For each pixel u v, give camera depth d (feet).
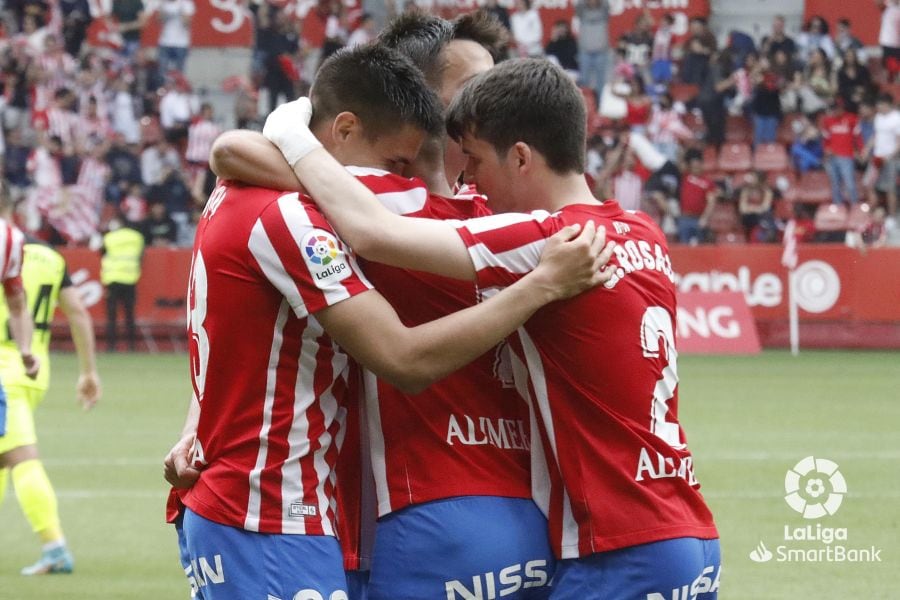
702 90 193.26
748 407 114.11
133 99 192.54
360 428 28.55
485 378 28.14
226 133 27.73
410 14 33.32
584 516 26.71
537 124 27.40
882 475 80.48
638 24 196.85
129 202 180.86
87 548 62.23
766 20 208.54
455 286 27.66
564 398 26.94
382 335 26.20
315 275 26.13
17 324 56.49
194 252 28.27
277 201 26.68
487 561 27.14
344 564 28.07
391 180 27.78
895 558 59.26
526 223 26.86
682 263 169.07
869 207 185.16
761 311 169.07
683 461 27.27
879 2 203.92
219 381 26.96
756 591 53.36
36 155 183.21
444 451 27.66
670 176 182.80
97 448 92.38
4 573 57.21
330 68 28.32
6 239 55.57
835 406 115.03
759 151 192.24
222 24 201.57
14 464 57.41
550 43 193.77
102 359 159.84
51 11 197.57
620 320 26.86
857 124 191.52
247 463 26.55
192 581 28.76
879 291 168.35
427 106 28.07
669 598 26.48
